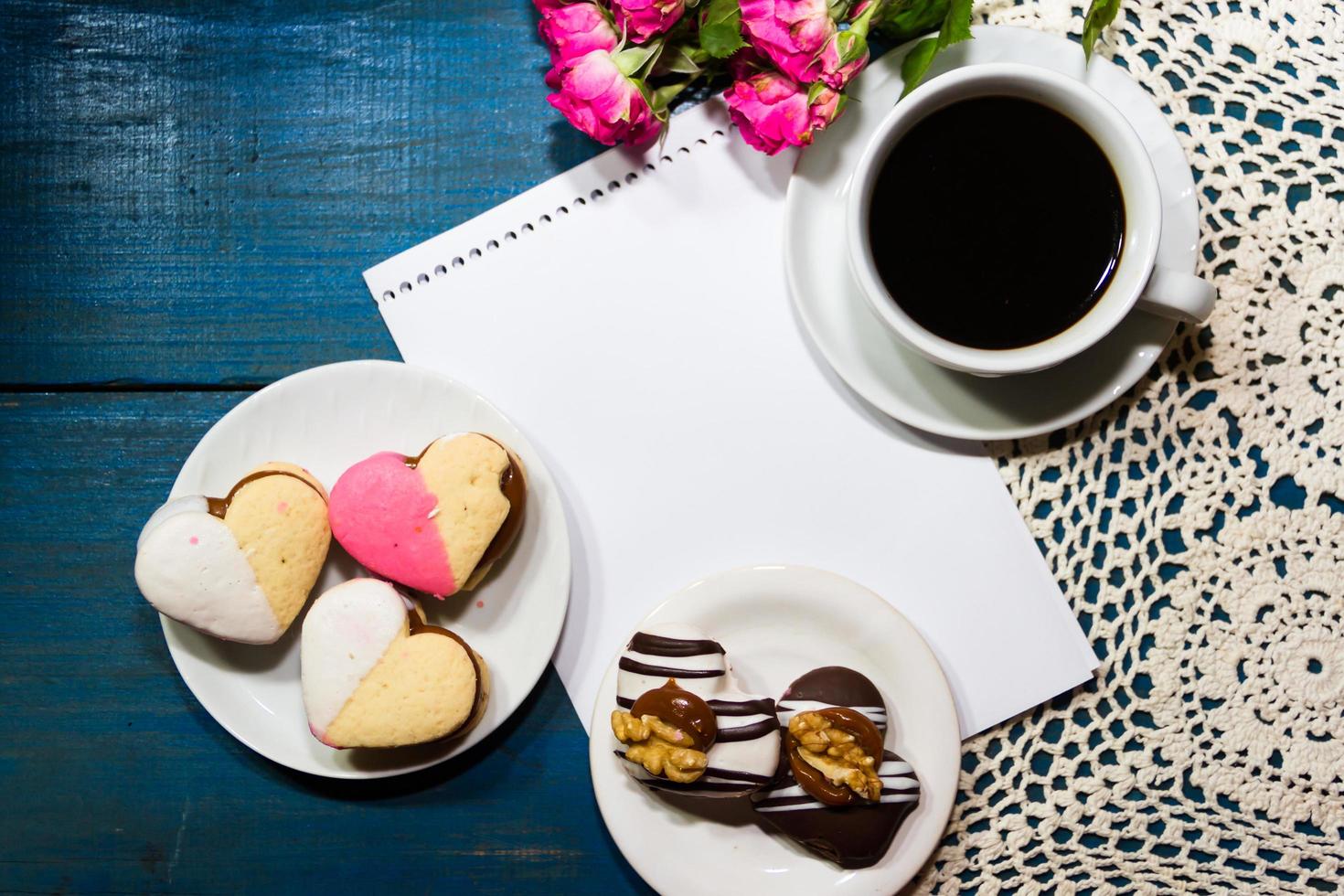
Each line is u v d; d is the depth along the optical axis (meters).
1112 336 0.52
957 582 0.54
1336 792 0.54
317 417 0.54
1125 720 0.55
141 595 0.56
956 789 0.52
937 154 0.50
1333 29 0.54
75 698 0.56
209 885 0.56
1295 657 0.55
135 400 0.56
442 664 0.52
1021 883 0.55
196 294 0.56
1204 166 0.55
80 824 0.56
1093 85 0.52
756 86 0.51
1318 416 0.55
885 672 0.53
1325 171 0.55
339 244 0.56
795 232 0.52
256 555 0.52
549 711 0.56
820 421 0.55
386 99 0.56
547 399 0.55
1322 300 0.55
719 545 0.55
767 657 0.54
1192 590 0.55
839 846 0.52
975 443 0.54
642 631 0.53
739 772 0.51
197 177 0.56
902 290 0.51
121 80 0.56
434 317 0.55
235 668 0.54
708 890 0.53
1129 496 0.55
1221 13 0.55
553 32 0.52
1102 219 0.50
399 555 0.52
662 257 0.55
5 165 0.56
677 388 0.55
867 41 0.52
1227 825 0.55
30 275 0.56
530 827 0.56
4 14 0.56
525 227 0.55
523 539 0.54
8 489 0.56
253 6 0.56
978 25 0.53
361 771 0.53
